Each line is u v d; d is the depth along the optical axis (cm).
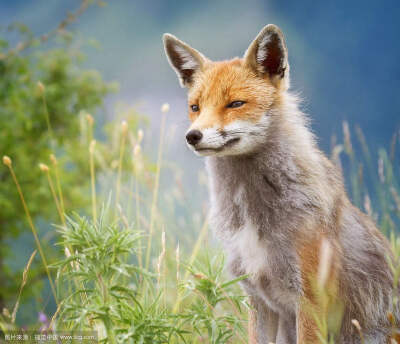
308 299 706
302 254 706
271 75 802
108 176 1190
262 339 786
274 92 787
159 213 1064
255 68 796
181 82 911
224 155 747
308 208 713
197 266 730
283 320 791
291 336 800
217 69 814
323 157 797
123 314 606
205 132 734
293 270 714
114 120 1727
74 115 1762
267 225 727
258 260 732
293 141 753
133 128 1677
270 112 768
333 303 718
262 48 791
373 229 816
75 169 1800
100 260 586
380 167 1051
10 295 1539
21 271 1552
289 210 716
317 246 704
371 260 774
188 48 877
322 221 714
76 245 606
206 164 812
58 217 1647
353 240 759
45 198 1677
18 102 1675
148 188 1142
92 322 643
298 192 718
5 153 1653
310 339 703
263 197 733
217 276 681
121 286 589
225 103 769
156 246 1039
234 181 759
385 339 766
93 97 1816
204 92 796
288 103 798
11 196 1667
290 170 729
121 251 591
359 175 1050
